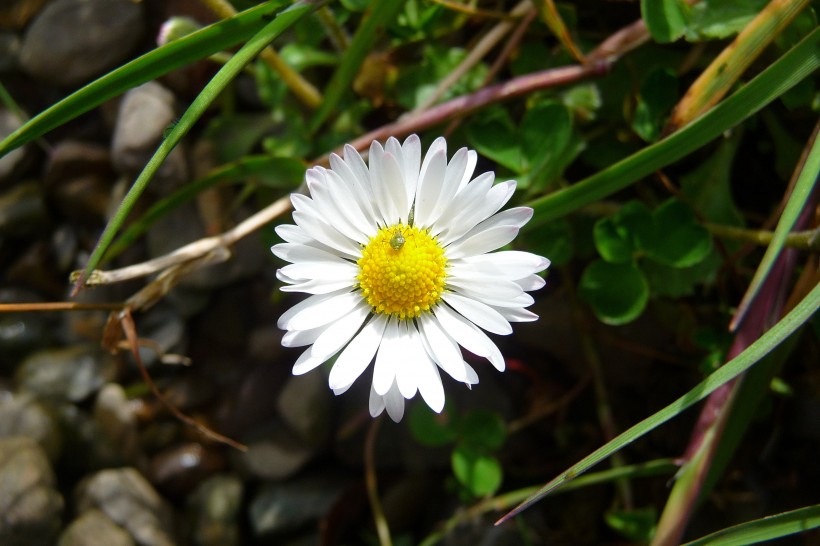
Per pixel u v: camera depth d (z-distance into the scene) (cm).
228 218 12
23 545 12
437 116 10
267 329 13
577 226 11
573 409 12
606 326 12
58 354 13
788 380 11
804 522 9
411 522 13
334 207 9
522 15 11
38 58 13
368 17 10
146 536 12
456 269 9
